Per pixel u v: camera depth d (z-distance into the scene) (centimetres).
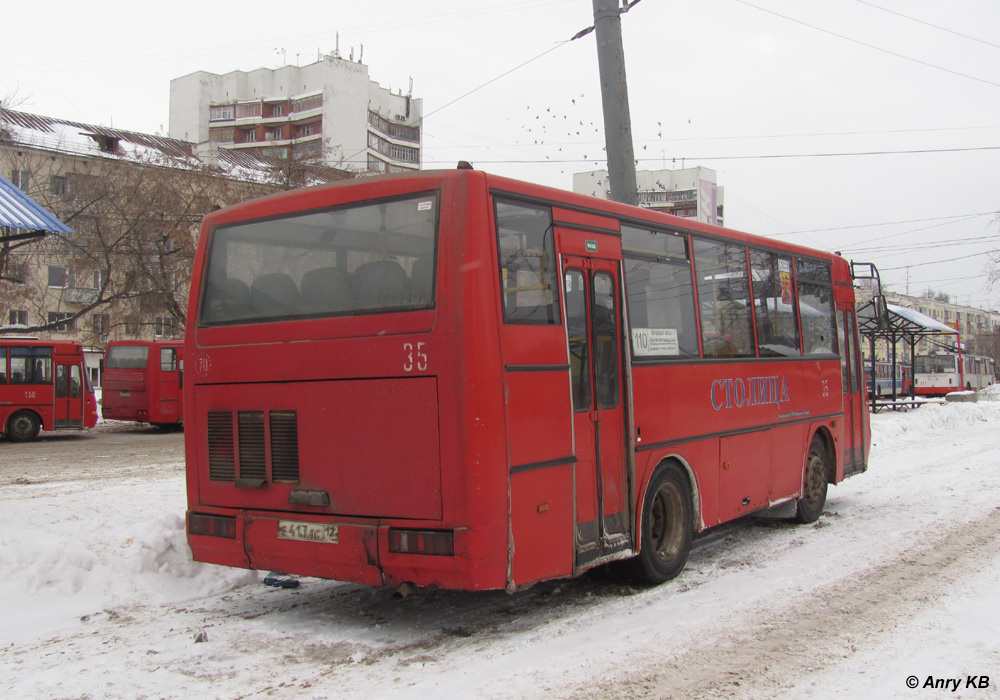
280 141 7056
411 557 532
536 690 471
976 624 579
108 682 491
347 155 6881
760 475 882
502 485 533
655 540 727
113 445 2114
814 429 1009
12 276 2589
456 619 623
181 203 2834
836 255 1138
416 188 558
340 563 561
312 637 579
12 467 1569
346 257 582
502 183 565
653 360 709
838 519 1026
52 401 2320
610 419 651
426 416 534
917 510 1062
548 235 604
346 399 568
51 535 814
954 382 4803
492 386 530
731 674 496
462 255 533
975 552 810
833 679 484
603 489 637
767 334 921
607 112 1257
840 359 1107
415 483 537
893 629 576
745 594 684
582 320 632
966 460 1578
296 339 594
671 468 730
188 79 7219
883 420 2252
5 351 2273
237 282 639
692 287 786
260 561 604
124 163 2817
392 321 551
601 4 1263
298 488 589
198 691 475
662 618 618
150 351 2583
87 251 2698
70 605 662
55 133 4084
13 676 502
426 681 487
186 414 654
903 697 453
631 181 1254
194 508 648
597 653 537
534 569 559
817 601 657
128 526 878
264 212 631
